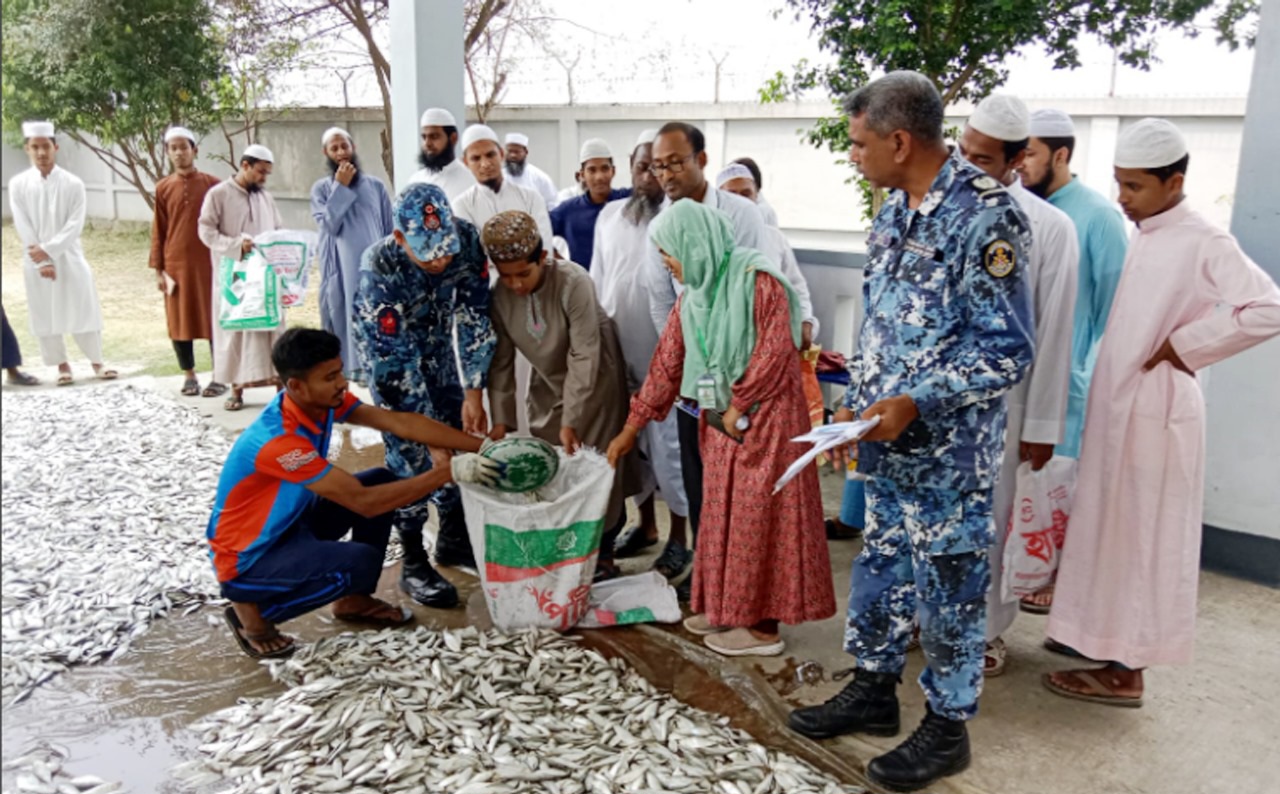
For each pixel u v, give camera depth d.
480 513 3.25
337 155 6.54
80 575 3.83
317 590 3.20
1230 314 2.69
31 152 6.93
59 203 7.04
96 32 10.44
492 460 3.16
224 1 11.30
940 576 2.48
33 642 3.31
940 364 2.36
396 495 3.11
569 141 12.70
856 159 2.43
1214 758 2.77
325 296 6.68
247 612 3.21
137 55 10.57
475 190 4.95
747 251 3.01
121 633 3.44
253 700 2.97
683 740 2.67
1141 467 2.83
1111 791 2.60
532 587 3.32
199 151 14.70
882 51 6.50
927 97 2.30
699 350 3.04
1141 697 3.04
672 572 3.94
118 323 9.89
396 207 3.16
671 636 3.38
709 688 3.07
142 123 11.16
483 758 2.55
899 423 2.28
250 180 6.52
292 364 2.94
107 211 15.95
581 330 3.46
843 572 4.04
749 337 2.96
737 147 11.70
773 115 11.32
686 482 3.56
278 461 2.98
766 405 3.02
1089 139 9.57
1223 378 3.89
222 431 5.97
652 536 4.27
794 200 11.45
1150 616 2.89
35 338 7.78
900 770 2.58
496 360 3.64
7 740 2.78
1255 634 3.52
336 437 5.95
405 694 2.85
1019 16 6.27
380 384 3.44
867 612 2.75
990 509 2.48
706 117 11.79
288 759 2.58
